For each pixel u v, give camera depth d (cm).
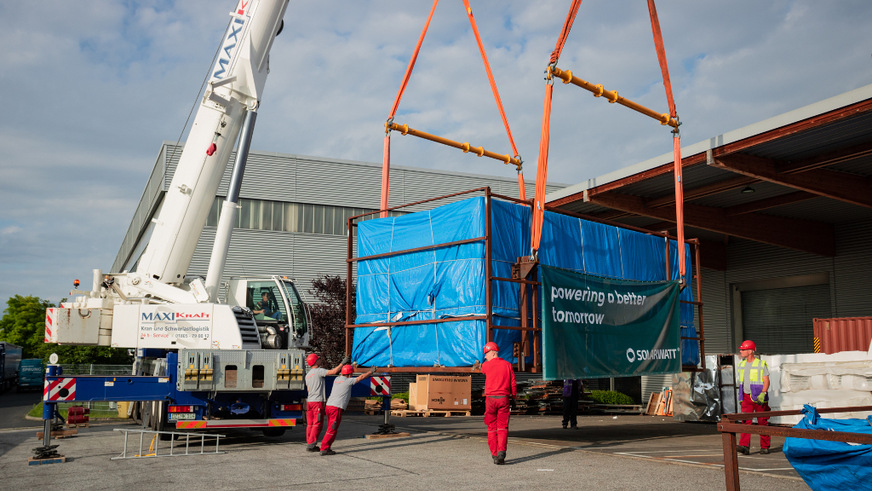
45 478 844
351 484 786
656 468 900
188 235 1305
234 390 1141
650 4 1291
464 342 1043
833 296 2241
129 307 1257
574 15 1056
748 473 848
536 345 1077
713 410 1866
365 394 1349
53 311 1254
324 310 2775
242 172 1293
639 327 1219
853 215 2161
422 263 1138
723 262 2605
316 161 3497
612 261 1266
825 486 598
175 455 1052
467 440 1282
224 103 1283
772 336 2458
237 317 1253
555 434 1512
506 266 1080
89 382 1066
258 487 769
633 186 1900
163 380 1135
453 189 3800
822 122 1340
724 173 1764
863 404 1454
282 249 3375
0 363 4384
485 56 1368
